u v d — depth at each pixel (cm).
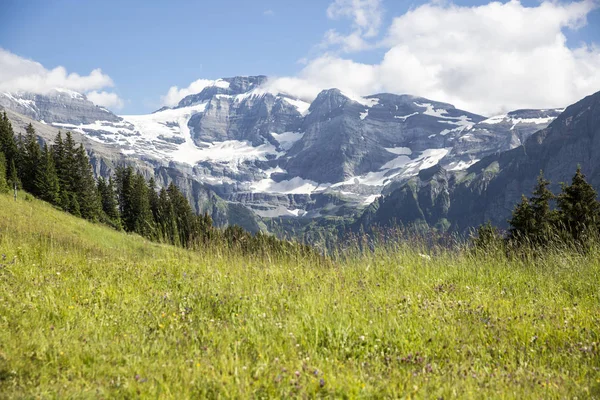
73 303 672
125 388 424
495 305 769
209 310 694
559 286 905
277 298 759
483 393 437
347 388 440
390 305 716
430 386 455
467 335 617
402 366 520
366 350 555
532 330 640
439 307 732
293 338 571
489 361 552
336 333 588
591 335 632
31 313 608
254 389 427
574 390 454
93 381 439
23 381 428
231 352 522
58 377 439
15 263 890
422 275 994
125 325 603
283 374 460
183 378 448
